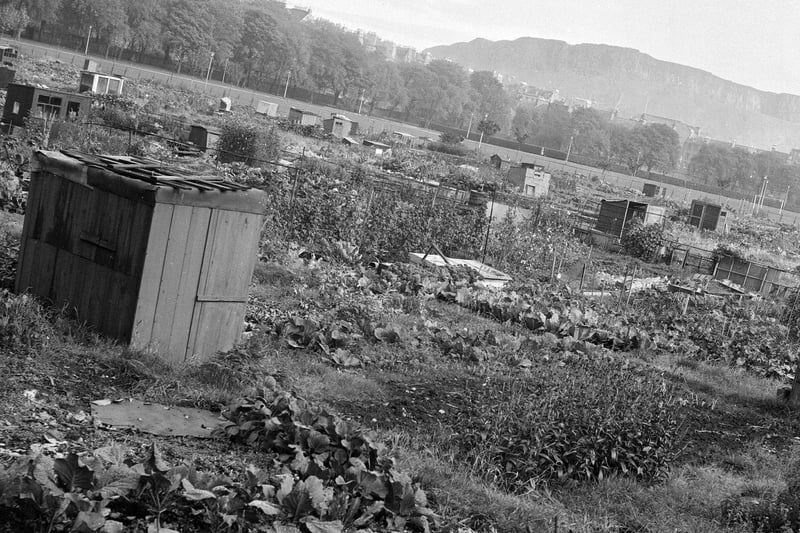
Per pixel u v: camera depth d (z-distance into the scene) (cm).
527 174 6638
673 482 1070
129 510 561
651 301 2778
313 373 1145
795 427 1502
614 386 1137
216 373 988
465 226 2845
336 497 633
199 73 17938
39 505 513
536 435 975
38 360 872
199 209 1012
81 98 3203
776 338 2591
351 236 2380
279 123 7481
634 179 16088
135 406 826
